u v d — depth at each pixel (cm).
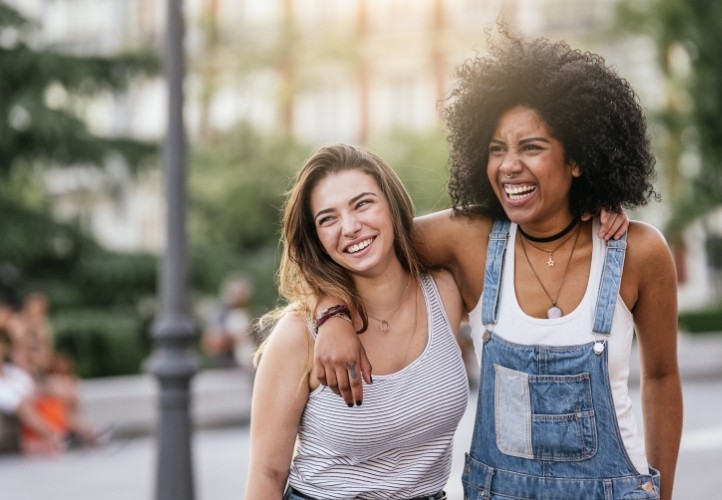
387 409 281
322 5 3488
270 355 286
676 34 2125
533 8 3123
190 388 697
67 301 2030
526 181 281
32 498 883
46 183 2208
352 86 3450
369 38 3459
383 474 285
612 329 281
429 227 305
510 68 281
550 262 289
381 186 291
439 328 292
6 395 1138
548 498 282
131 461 1087
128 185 2169
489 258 294
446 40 3362
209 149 2672
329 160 289
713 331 2344
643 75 2181
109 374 2031
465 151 296
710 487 796
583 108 278
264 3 3450
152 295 2131
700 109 2120
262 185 2564
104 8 3259
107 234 3244
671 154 2117
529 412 283
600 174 283
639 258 287
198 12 3059
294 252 291
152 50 2100
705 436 1080
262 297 2192
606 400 279
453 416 289
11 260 2048
